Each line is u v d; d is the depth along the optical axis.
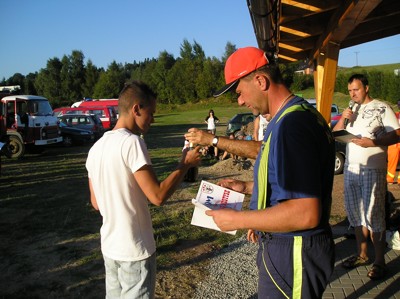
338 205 6.82
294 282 1.83
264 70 1.89
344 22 4.18
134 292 2.35
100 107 24.28
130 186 2.31
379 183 3.87
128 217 2.32
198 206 2.17
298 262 1.82
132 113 2.45
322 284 1.85
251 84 1.92
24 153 15.79
